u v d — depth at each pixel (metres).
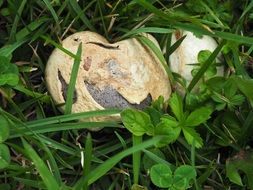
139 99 0.40
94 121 0.40
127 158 0.43
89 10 0.46
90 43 0.41
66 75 0.40
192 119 0.41
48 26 0.45
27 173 0.40
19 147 0.40
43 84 0.44
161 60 0.41
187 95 0.42
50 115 0.44
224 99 0.42
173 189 0.39
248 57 0.44
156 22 0.44
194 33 0.42
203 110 0.40
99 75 0.40
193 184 0.41
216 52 0.41
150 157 0.40
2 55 0.42
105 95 0.40
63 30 0.45
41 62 0.44
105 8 0.45
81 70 0.40
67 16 0.44
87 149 0.38
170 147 0.43
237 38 0.42
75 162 0.42
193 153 0.40
